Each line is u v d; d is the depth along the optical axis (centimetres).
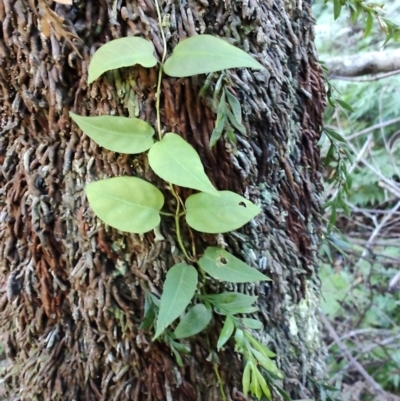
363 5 70
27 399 63
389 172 177
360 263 167
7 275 61
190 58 49
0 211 60
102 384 61
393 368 141
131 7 50
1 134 57
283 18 58
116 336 59
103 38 51
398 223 165
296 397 65
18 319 62
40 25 51
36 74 53
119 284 58
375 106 187
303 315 69
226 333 53
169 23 51
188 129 53
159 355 59
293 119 64
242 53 49
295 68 61
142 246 56
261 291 62
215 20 53
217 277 53
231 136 53
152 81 51
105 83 52
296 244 66
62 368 62
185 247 56
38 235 57
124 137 50
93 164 55
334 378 129
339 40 187
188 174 48
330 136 72
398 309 158
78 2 50
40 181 57
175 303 51
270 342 64
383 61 101
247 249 58
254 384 52
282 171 62
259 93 55
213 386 60
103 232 56
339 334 151
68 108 54
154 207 51
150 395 60
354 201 185
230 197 52
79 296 59
